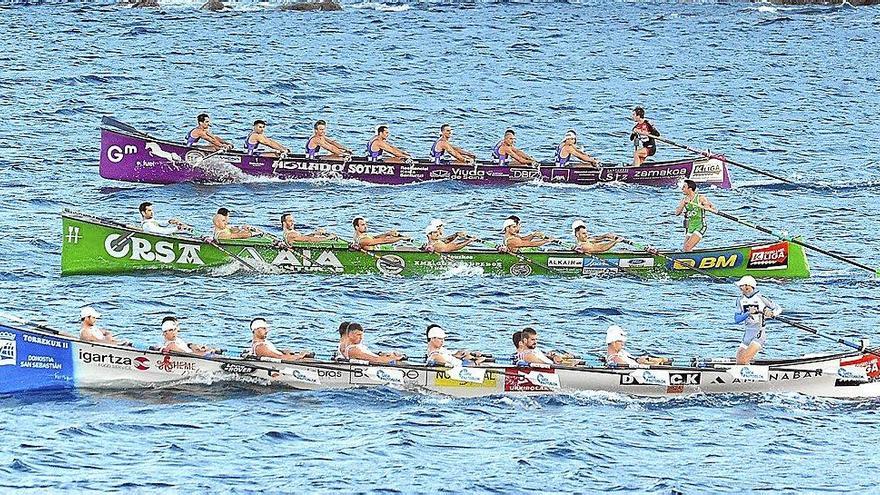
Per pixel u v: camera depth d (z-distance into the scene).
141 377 138.62
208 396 137.00
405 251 175.25
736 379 140.12
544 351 151.38
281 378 139.38
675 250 176.75
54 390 137.62
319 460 124.88
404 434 130.00
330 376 139.25
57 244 184.88
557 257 176.12
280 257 174.75
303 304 164.88
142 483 119.62
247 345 152.50
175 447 126.44
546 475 123.19
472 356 140.12
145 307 162.75
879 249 190.25
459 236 176.12
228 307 163.50
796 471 125.12
